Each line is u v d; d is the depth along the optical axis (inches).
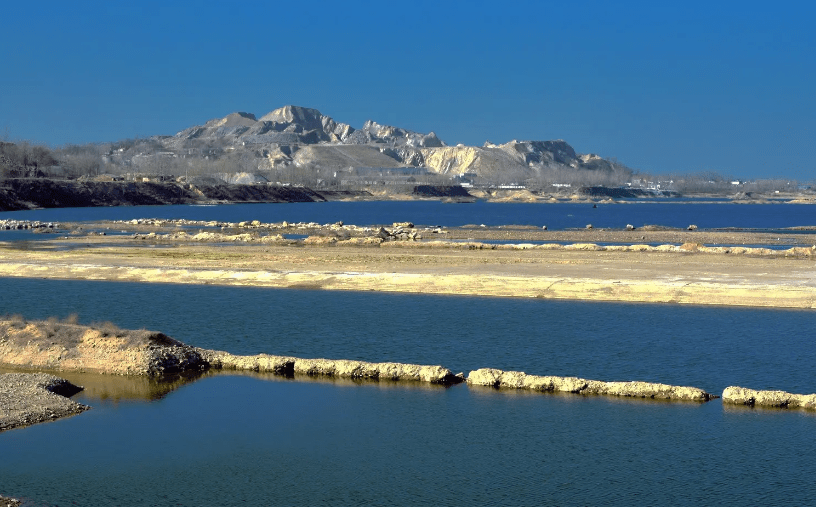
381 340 3063.5
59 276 4655.5
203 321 3400.6
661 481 1841.8
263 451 2022.6
